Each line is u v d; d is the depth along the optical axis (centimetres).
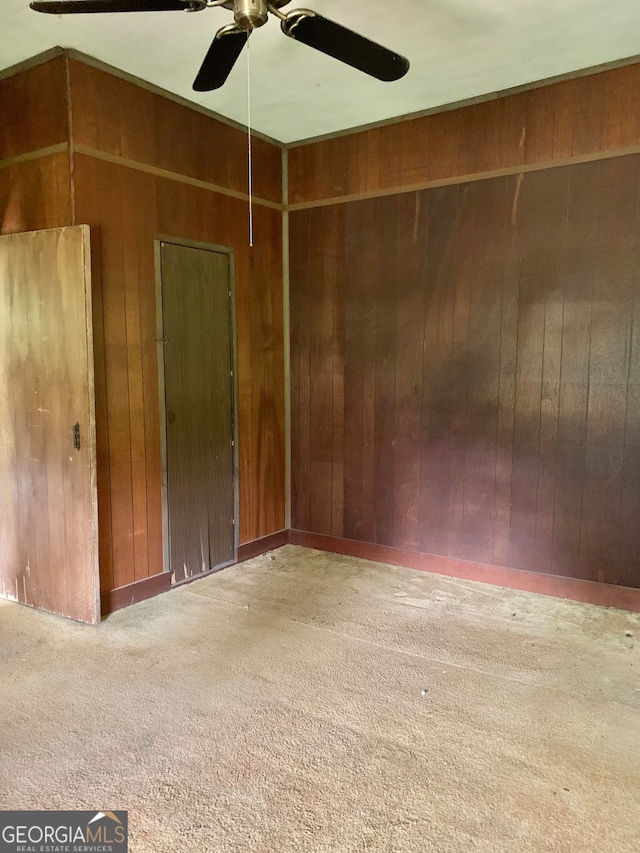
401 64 211
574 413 320
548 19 254
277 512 424
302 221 404
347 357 394
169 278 330
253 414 397
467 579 360
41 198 292
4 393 313
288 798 182
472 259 342
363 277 381
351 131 376
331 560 397
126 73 298
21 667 257
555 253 318
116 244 300
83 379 282
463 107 336
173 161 328
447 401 358
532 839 167
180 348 339
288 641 282
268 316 404
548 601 329
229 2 186
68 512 296
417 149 353
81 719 221
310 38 192
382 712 226
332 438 406
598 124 301
